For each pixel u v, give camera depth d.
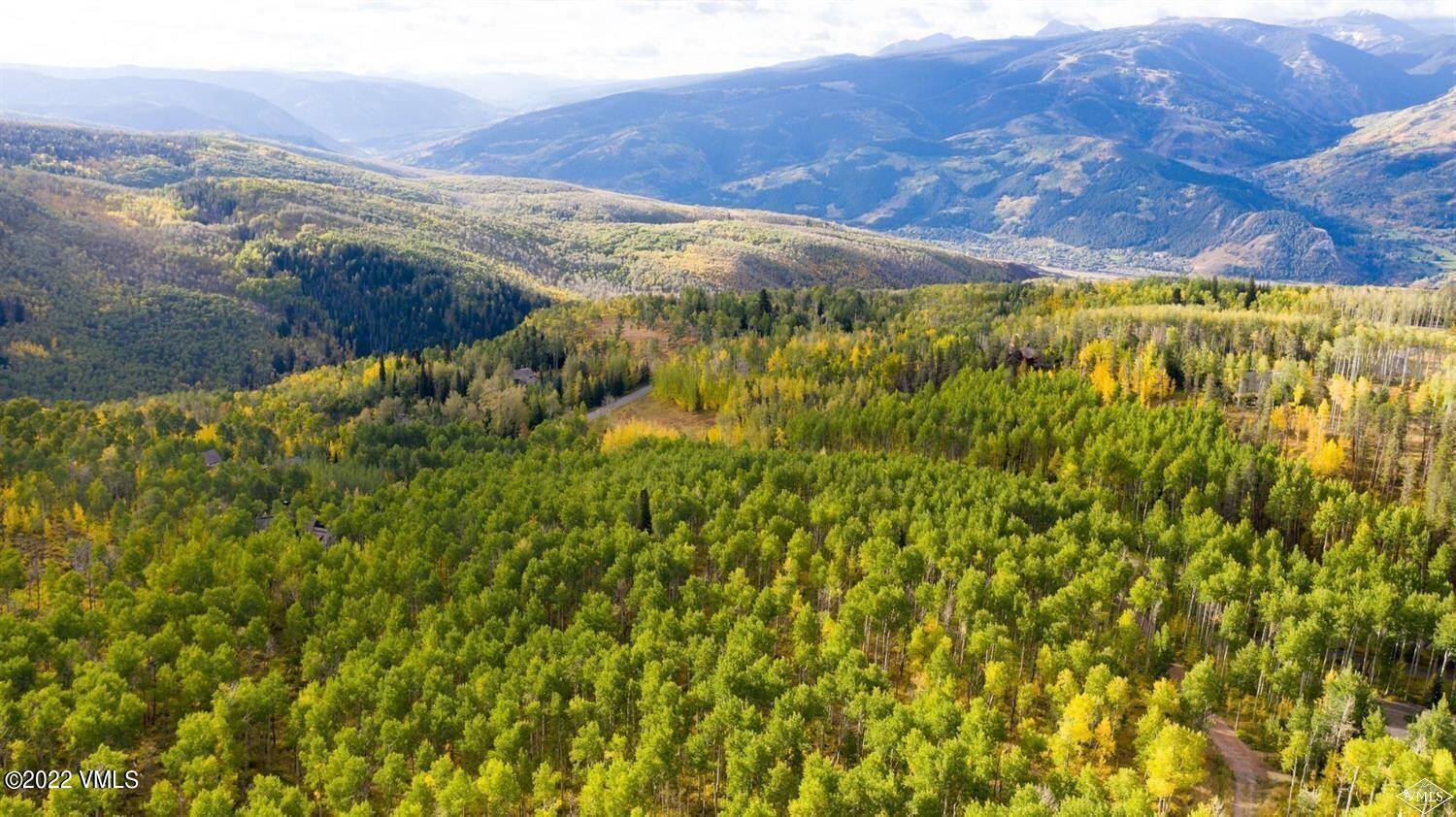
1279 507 157.62
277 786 93.00
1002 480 164.75
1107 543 142.75
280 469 190.62
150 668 118.94
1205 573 128.75
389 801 97.00
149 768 103.56
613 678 107.38
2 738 98.19
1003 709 112.44
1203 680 103.56
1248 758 104.31
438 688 108.75
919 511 149.12
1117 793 92.88
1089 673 104.31
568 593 135.00
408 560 138.50
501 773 92.88
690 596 127.94
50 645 116.50
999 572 126.12
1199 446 170.00
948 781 90.44
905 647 123.94
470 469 189.88
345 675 108.88
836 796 89.69
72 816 87.44
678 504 158.12
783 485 170.38
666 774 97.75
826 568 136.12
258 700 104.62
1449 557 137.12
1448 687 118.19
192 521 156.62
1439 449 163.62
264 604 131.12
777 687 107.19
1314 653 110.81
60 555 156.25
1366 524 143.38
